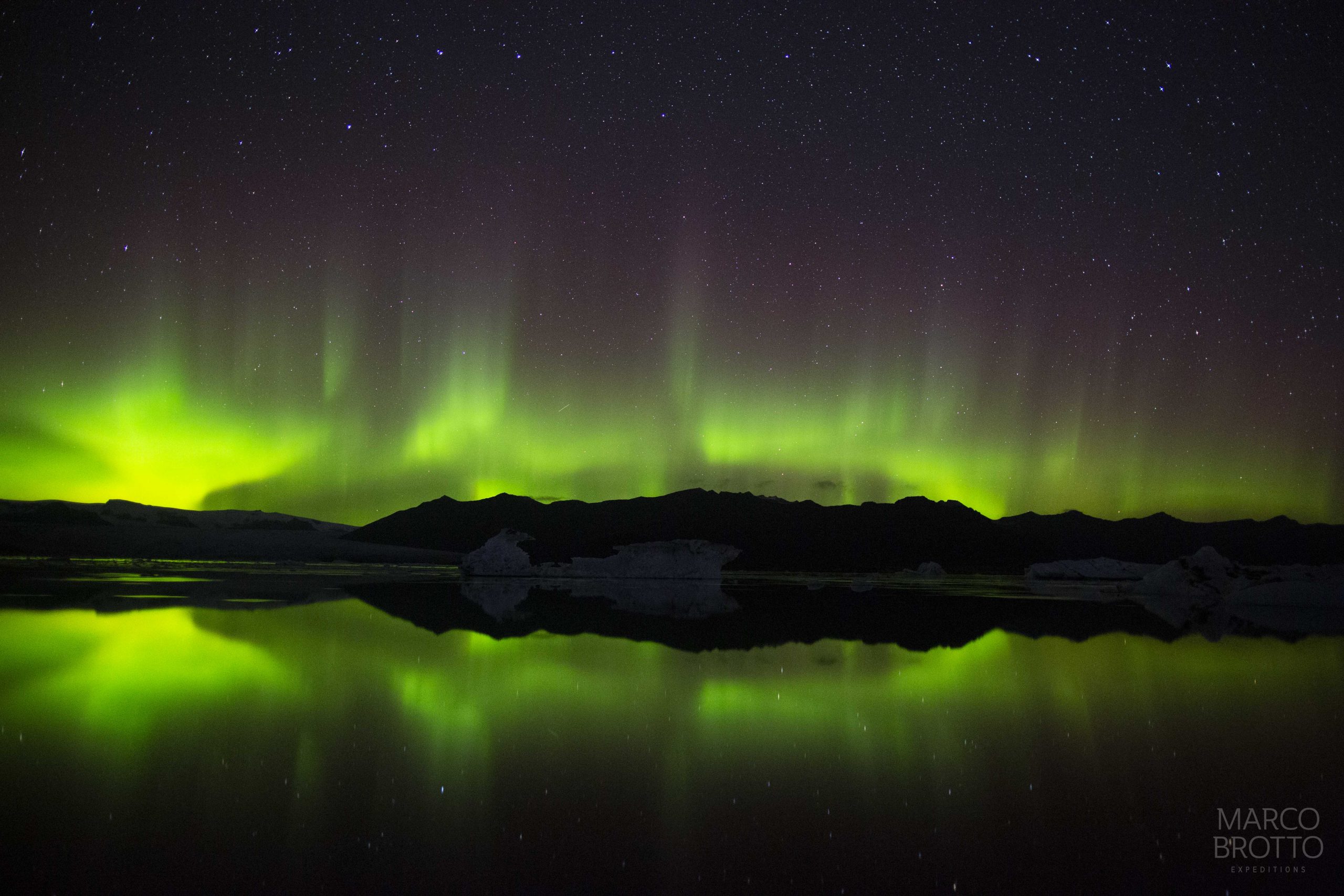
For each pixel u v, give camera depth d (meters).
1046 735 6.62
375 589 24.12
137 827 4.22
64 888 3.50
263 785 4.94
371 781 5.07
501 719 6.80
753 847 4.18
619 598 23.19
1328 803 5.03
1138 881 3.89
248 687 7.87
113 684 7.82
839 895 3.65
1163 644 13.11
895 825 4.55
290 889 3.54
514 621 15.05
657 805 4.77
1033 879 3.89
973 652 11.80
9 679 8.00
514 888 3.62
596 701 7.61
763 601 23.58
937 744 6.27
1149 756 6.05
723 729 6.61
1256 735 6.71
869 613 19.39
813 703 7.70
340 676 8.56
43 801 4.57
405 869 3.80
